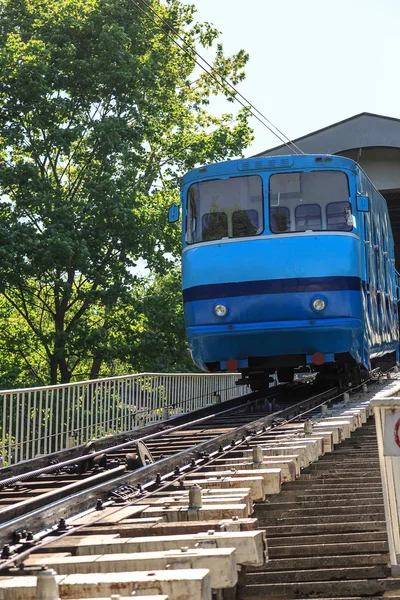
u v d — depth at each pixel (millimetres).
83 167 27766
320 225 13883
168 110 31031
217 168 14281
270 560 6086
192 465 8438
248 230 13922
